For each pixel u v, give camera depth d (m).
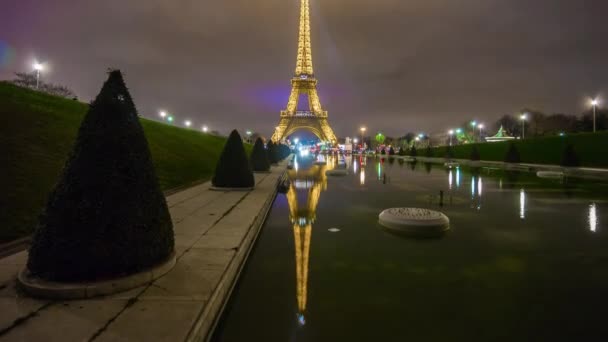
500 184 25.59
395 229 11.73
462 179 29.53
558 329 5.52
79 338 4.42
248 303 6.45
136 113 7.04
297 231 11.77
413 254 9.20
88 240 5.75
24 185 12.30
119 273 5.94
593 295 6.73
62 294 5.47
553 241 10.38
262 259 8.91
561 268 8.14
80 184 5.97
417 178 30.55
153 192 6.66
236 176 19.58
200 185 21.67
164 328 4.67
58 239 5.71
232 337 5.32
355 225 12.62
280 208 15.99
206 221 11.31
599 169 35.12
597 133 45.97
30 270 5.89
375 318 5.88
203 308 5.25
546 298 6.60
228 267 7.01
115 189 6.08
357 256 9.08
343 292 6.89
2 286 5.96
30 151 15.20
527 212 14.81
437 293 6.82
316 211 15.28
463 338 5.26
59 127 19.44
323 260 8.78
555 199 18.36
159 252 6.59
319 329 5.52
